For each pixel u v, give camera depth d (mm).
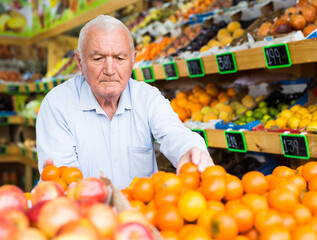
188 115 3209
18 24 5906
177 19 4059
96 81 1679
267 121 2521
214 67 2455
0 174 5660
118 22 1663
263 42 2188
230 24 3123
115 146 1891
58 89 1928
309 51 1839
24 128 5453
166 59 3098
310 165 1141
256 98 2879
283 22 2477
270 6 2943
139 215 724
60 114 1859
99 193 836
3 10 5781
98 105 1845
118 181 1911
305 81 2721
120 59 1657
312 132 1923
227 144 2330
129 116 1914
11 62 6125
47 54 5984
